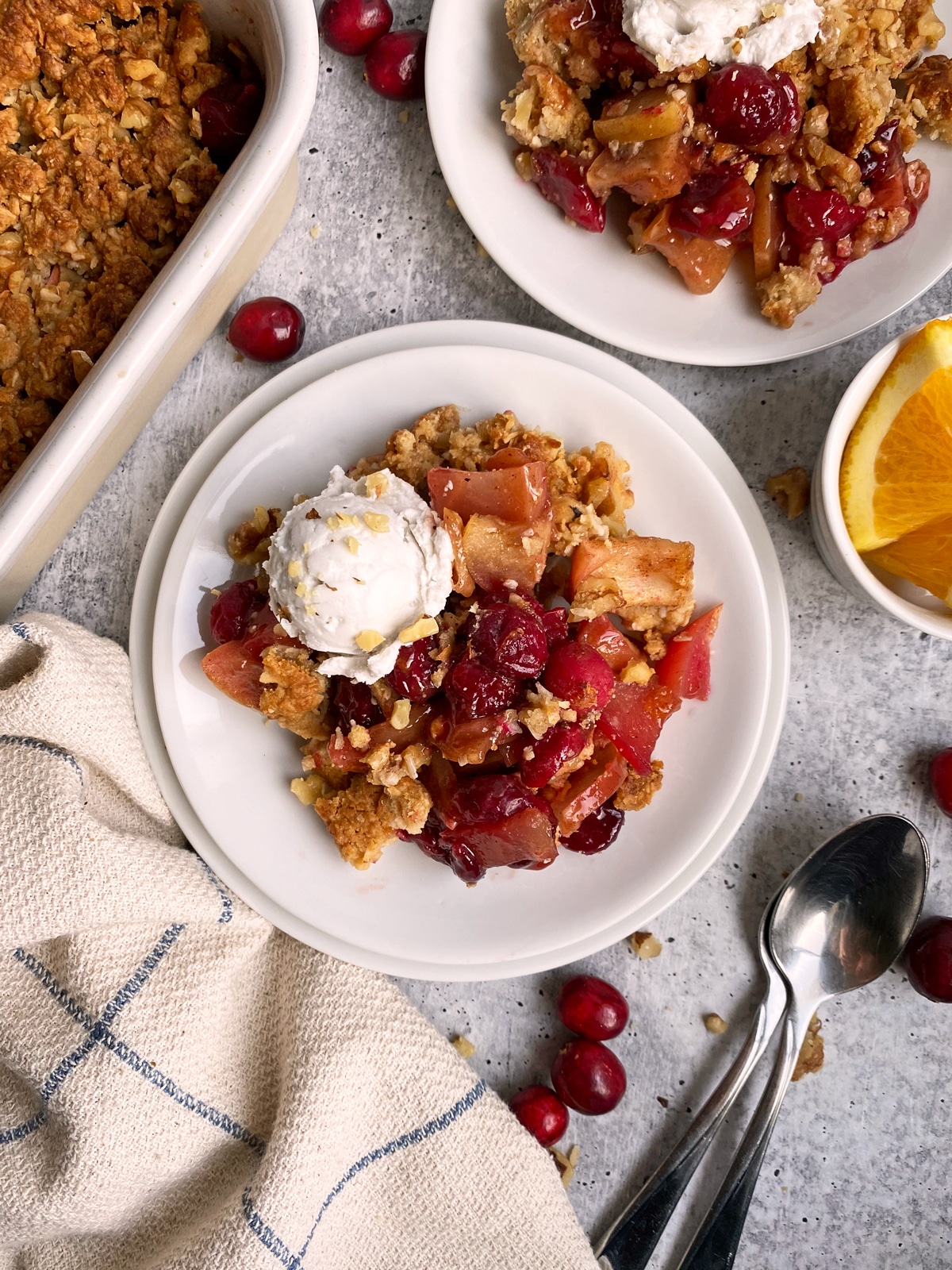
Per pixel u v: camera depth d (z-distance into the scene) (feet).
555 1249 1.46
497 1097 1.47
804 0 1.35
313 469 1.45
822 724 1.51
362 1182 1.47
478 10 1.41
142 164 1.45
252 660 1.40
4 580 1.39
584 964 1.53
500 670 1.34
